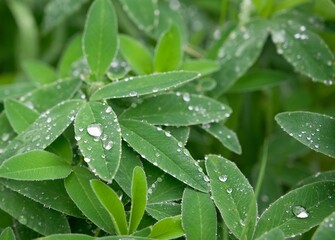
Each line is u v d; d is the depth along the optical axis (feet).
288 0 1.08
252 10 1.11
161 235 0.82
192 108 0.92
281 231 0.78
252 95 1.13
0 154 0.88
